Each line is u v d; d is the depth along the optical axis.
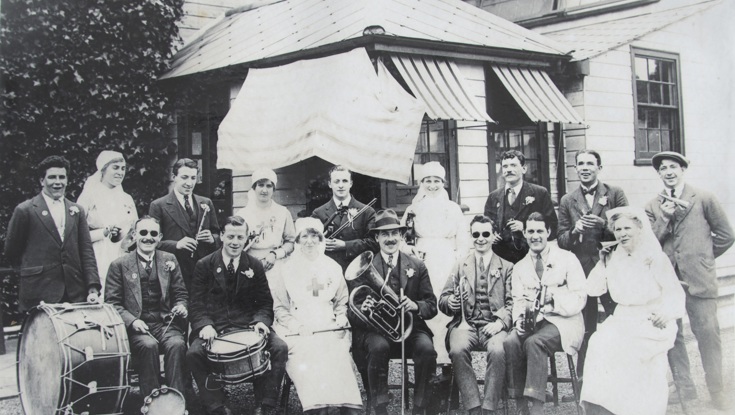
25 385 4.66
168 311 4.99
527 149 8.80
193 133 8.84
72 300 5.38
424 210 5.93
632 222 4.60
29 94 7.98
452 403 4.97
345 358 4.78
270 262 5.54
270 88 7.51
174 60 9.27
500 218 5.80
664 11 9.76
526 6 11.74
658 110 9.20
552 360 5.04
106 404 4.47
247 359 4.51
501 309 4.86
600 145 8.67
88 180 5.97
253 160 7.17
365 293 4.75
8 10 7.81
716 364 5.01
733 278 8.59
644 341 4.49
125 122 8.59
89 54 8.34
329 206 5.75
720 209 5.13
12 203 7.87
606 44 8.73
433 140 7.68
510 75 8.02
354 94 6.75
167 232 5.63
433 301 4.91
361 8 7.92
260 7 10.16
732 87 9.10
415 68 7.12
